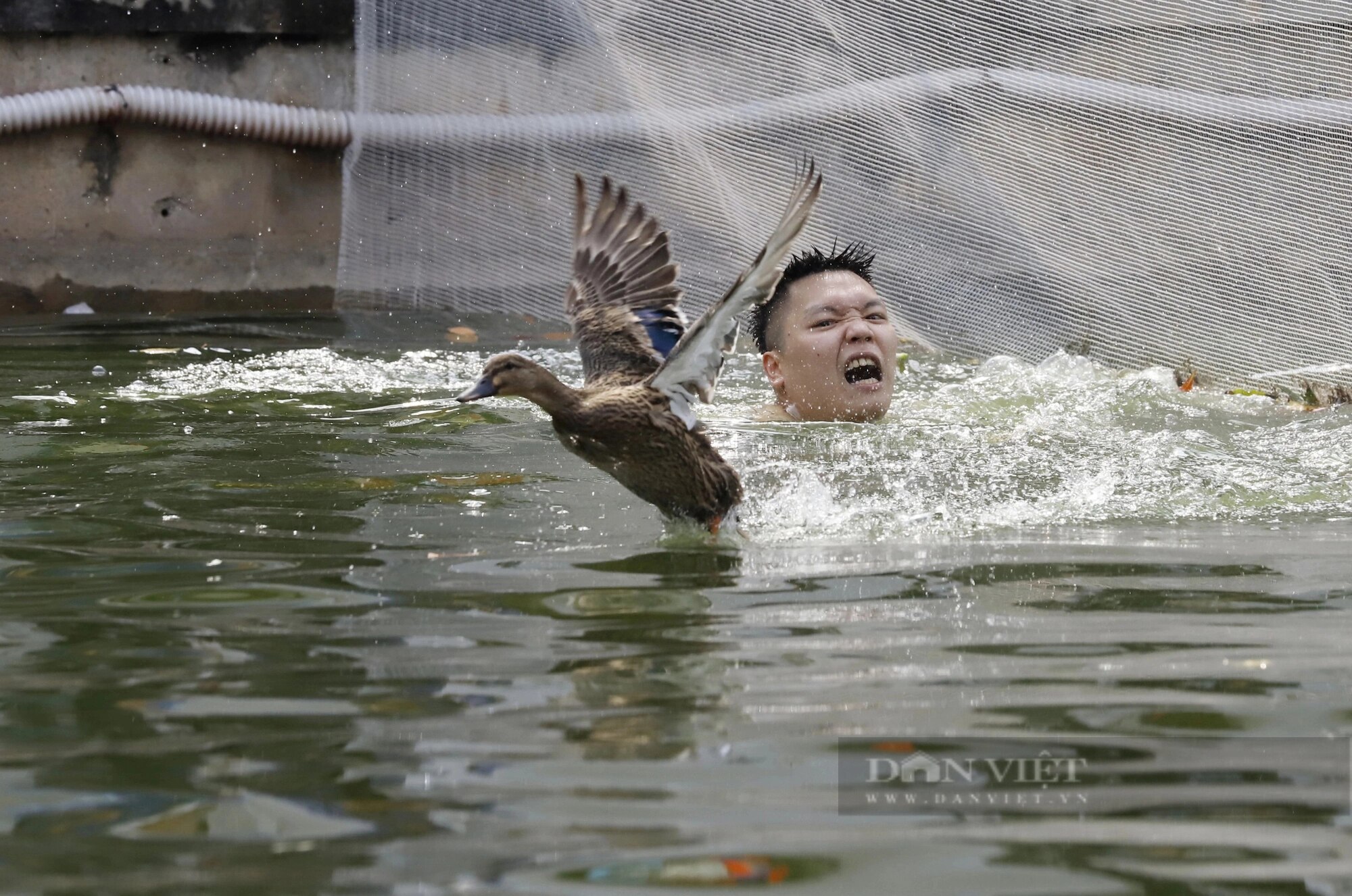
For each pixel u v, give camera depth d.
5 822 4.86
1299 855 4.52
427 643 6.96
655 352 10.39
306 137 23.08
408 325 20.78
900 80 18.72
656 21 20.12
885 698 6.07
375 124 22.55
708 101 19.88
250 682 6.37
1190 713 5.86
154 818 4.88
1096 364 17.22
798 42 19.27
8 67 22.83
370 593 7.91
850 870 4.43
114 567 8.50
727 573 8.42
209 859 4.55
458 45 21.88
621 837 4.67
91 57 23.11
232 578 8.24
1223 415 13.82
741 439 12.58
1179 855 4.53
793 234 8.96
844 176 19.08
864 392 14.00
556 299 21.52
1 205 22.78
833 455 11.86
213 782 5.19
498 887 4.33
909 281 18.77
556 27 21.09
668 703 6.02
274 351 18.12
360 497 10.47
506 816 4.86
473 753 5.46
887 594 7.93
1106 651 6.78
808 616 7.43
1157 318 17.56
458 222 22.06
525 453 12.14
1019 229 18.22
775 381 14.52
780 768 5.26
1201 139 17.45
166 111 22.91
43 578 8.24
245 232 23.66
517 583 8.14
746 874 4.41
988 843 4.62
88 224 23.17
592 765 5.31
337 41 23.70
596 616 7.43
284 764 5.36
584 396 9.49
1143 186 17.73
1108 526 9.75
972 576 8.34
